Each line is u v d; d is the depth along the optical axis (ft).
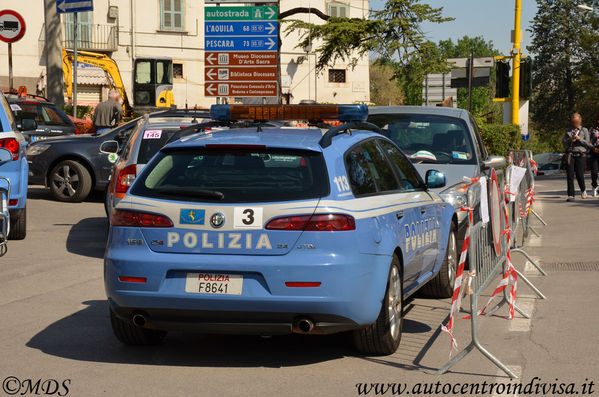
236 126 25.17
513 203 37.42
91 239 43.73
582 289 31.04
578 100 206.59
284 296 19.36
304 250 19.47
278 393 18.69
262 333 19.97
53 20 106.63
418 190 26.07
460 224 32.37
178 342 23.48
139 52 178.70
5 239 37.55
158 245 20.06
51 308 27.61
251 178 20.17
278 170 20.25
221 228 19.71
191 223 19.89
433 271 27.37
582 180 69.15
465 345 22.99
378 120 40.06
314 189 19.88
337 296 19.47
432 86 99.35
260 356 21.97
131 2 177.37
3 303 28.30
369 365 21.04
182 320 20.08
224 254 19.70
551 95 313.12
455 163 36.96
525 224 42.50
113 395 18.48
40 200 61.26
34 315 26.55
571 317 26.30
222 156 20.75
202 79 184.44
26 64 168.96
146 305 20.06
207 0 70.59
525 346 22.72
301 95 188.44
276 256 19.51
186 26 181.88
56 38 106.73
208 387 19.12
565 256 39.40
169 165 20.95
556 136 309.83
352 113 24.81
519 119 95.91
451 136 38.45
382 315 21.11
